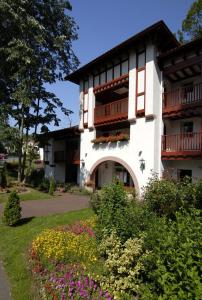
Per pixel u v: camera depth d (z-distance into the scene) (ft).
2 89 79.61
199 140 53.21
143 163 60.08
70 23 81.25
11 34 73.41
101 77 73.97
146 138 59.82
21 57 68.95
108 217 26.09
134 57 63.16
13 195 39.78
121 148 66.39
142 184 59.72
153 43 58.95
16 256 27.71
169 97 59.06
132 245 20.63
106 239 24.09
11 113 76.07
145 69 60.54
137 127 62.18
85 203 57.06
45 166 103.45
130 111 63.36
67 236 27.27
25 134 78.79
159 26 55.57
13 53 68.08
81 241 26.12
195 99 55.52
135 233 22.57
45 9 76.95
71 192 73.15
